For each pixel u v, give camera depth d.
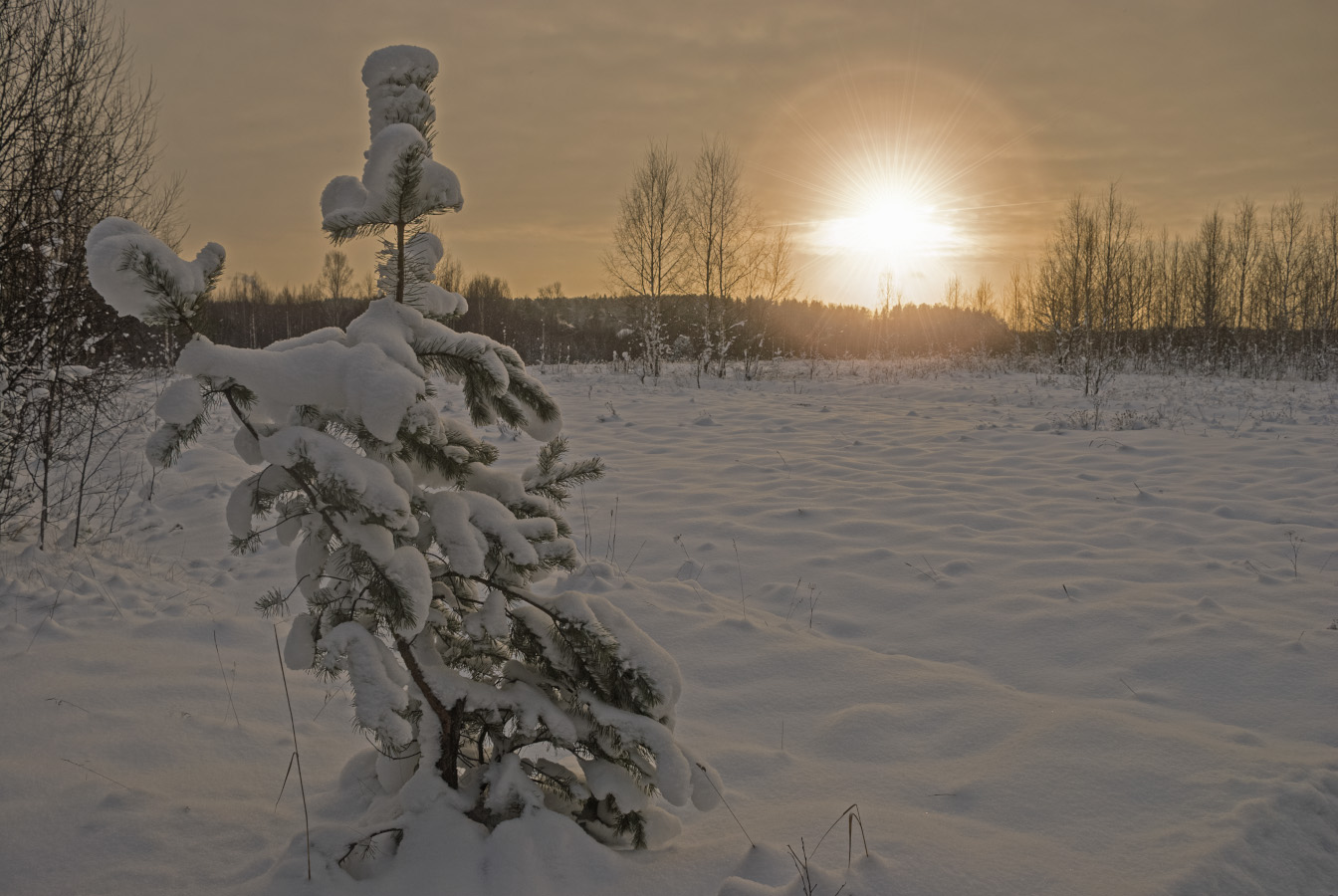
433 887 2.29
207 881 2.39
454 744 2.58
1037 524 7.36
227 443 10.85
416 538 2.51
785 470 9.95
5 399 6.03
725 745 3.54
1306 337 31.16
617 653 2.56
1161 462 9.91
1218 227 38.06
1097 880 2.43
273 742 3.42
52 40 6.87
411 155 2.31
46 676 3.85
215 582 5.86
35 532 6.61
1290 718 3.78
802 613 5.36
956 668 4.45
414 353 2.46
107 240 2.13
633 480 9.41
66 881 2.37
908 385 20.73
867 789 3.12
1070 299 31.03
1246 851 2.58
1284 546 6.51
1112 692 4.12
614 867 2.45
